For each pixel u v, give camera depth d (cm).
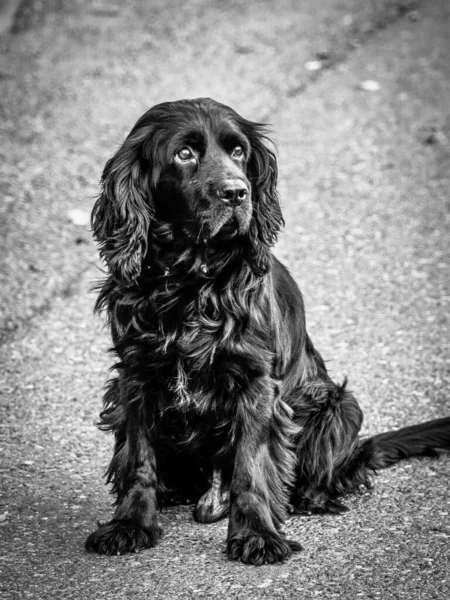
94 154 1396
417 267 1140
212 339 604
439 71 1766
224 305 609
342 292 1082
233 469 619
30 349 948
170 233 624
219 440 640
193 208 611
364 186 1357
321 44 1886
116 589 553
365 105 1622
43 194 1278
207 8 2100
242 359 604
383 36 1959
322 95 1656
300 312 696
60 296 1058
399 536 619
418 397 850
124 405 627
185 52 1825
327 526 643
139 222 627
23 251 1138
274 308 639
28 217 1216
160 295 613
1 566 583
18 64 1759
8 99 1595
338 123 1551
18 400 845
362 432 789
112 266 629
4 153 1394
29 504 671
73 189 1295
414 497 680
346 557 591
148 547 607
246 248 626
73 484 704
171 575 569
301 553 598
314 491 678
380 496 686
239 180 604
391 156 1444
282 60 1792
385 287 1094
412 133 1518
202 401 614
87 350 952
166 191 624
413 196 1325
